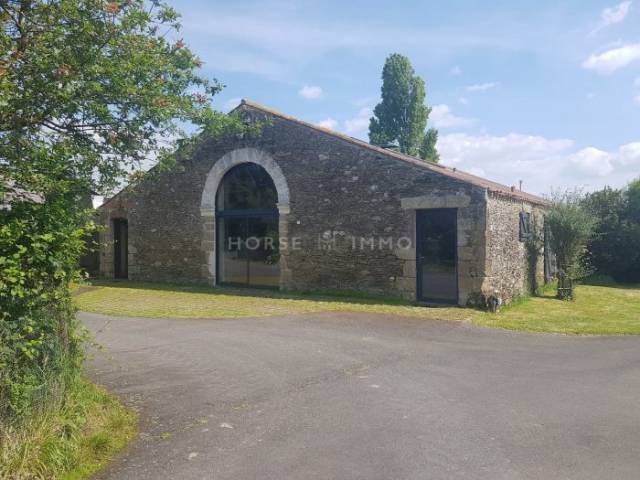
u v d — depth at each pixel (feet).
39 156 14.76
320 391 18.12
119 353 23.49
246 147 45.60
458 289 35.53
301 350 24.08
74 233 13.44
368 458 12.85
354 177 39.83
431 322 30.45
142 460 12.80
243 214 46.91
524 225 42.16
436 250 37.01
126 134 18.57
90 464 12.49
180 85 20.33
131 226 53.67
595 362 22.13
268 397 17.51
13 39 15.52
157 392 18.01
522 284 41.91
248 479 11.80
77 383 15.02
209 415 15.85
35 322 12.41
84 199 20.74
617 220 60.08
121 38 17.35
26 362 12.43
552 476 11.85
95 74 16.44
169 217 51.08
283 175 43.37
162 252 51.62
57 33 15.49
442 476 11.88
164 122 18.98
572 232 42.19
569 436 14.17
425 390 18.21
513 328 29.04
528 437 14.11
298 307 35.76
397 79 96.37
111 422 14.76
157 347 24.66
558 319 32.30
